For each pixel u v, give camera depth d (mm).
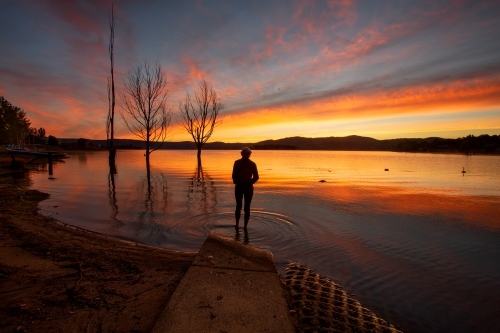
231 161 41562
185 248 5492
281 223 7445
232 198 10930
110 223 7176
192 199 10656
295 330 2850
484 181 18688
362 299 3766
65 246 5133
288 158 61062
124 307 3105
